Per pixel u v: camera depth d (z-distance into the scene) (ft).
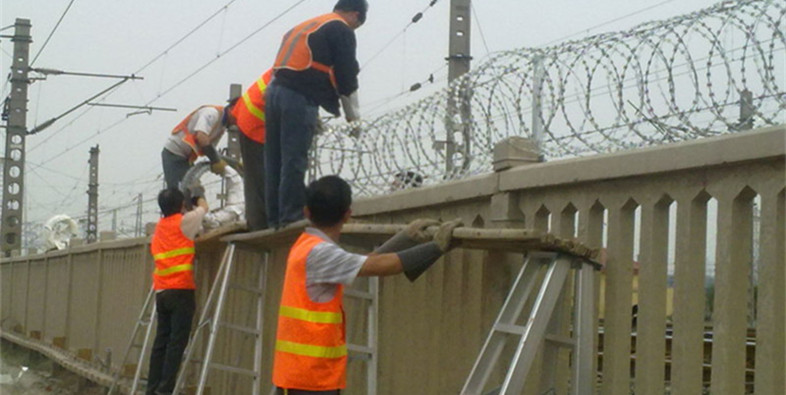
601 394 14.02
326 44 19.66
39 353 56.03
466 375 16.88
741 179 11.80
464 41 44.80
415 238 14.20
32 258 62.08
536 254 13.93
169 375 25.36
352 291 18.19
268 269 25.23
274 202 20.54
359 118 20.31
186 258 25.63
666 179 12.97
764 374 11.44
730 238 11.92
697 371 12.45
